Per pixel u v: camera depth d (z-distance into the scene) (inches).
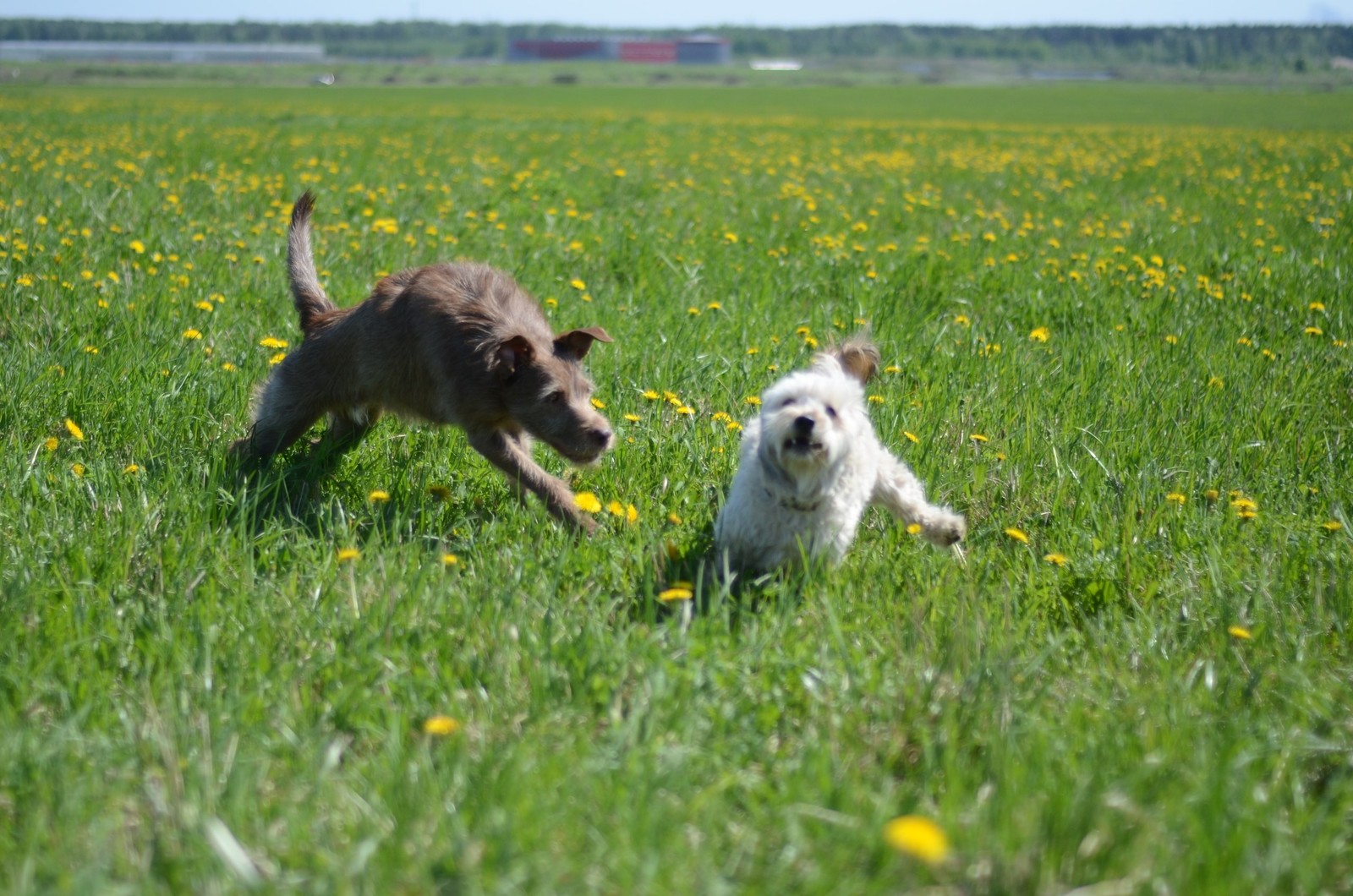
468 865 102.2
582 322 305.4
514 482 197.5
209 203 488.7
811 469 168.9
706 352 277.3
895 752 126.3
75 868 103.2
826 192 632.4
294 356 217.2
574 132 1166.3
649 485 209.8
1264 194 643.5
